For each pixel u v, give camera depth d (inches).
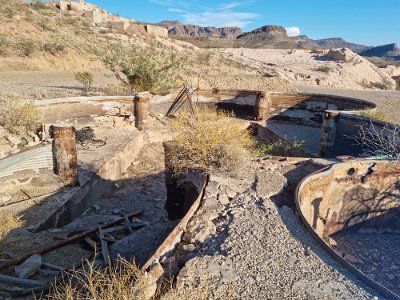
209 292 123.9
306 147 435.5
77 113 415.5
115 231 233.1
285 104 554.3
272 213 179.2
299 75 1493.6
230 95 593.0
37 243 196.4
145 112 474.9
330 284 129.7
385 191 255.9
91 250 198.1
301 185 201.0
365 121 362.6
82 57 1036.5
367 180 247.6
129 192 336.2
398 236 265.9
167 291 126.2
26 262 171.0
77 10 2007.9
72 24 1397.6
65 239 201.9
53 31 1122.0
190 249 153.3
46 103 378.3
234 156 234.4
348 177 241.6
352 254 236.5
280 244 153.9
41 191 259.3
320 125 534.6
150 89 611.2
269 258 144.2
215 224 171.5
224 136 242.2
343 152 390.3
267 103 545.3
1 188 250.2
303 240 158.7
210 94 598.2
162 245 146.9
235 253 146.9
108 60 627.5
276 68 1563.7
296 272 135.9
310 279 132.0
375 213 260.4
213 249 152.8
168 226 212.5
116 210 285.7
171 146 241.3
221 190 199.2
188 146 234.1
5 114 329.7
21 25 1047.6
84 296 126.9
